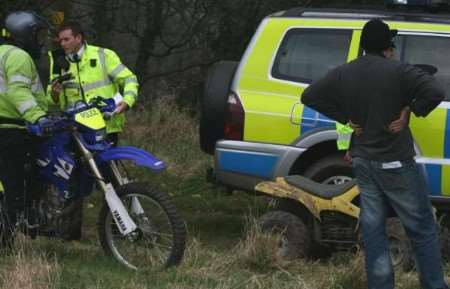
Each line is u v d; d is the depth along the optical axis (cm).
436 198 2162
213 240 2372
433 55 2202
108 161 1958
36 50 2020
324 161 2236
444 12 2384
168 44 4338
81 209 2039
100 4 4141
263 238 2011
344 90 1689
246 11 4197
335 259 2072
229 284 1839
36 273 1828
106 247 1978
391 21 2238
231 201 2864
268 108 2227
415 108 1631
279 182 2123
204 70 4369
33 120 1909
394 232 2019
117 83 2214
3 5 3059
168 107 3894
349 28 2236
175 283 1830
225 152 2250
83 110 1955
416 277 1961
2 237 1977
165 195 1903
